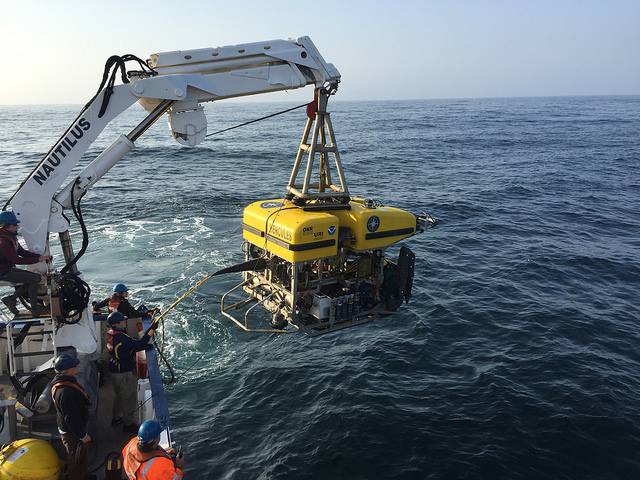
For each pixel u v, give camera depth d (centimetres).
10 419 591
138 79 671
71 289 639
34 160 5012
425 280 1845
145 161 4897
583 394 1138
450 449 963
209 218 2542
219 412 1063
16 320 643
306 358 1286
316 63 745
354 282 847
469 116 15412
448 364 1285
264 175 4112
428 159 5331
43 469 528
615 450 963
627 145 6806
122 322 688
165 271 1778
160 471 466
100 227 2355
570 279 1870
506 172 4484
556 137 8075
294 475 898
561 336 1425
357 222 800
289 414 1066
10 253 602
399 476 899
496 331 1459
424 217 911
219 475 896
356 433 1004
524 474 904
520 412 1073
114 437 662
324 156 852
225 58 704
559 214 2891
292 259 744
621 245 2298
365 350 1341
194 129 707
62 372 543
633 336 1430
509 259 2084
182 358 1241
